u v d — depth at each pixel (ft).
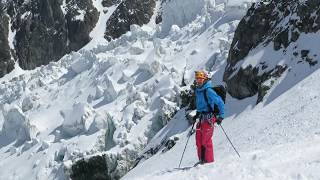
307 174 19.06
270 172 20.26
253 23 77.87
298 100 54.90
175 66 119.44
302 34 66.69
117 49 157.48
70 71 159.53
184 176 24.27
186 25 146.82
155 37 159.12
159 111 100.68
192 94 90.63
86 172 91.66
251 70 71.10
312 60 61.87
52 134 125.08
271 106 59.93
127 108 108.37
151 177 26.73
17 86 166.91
